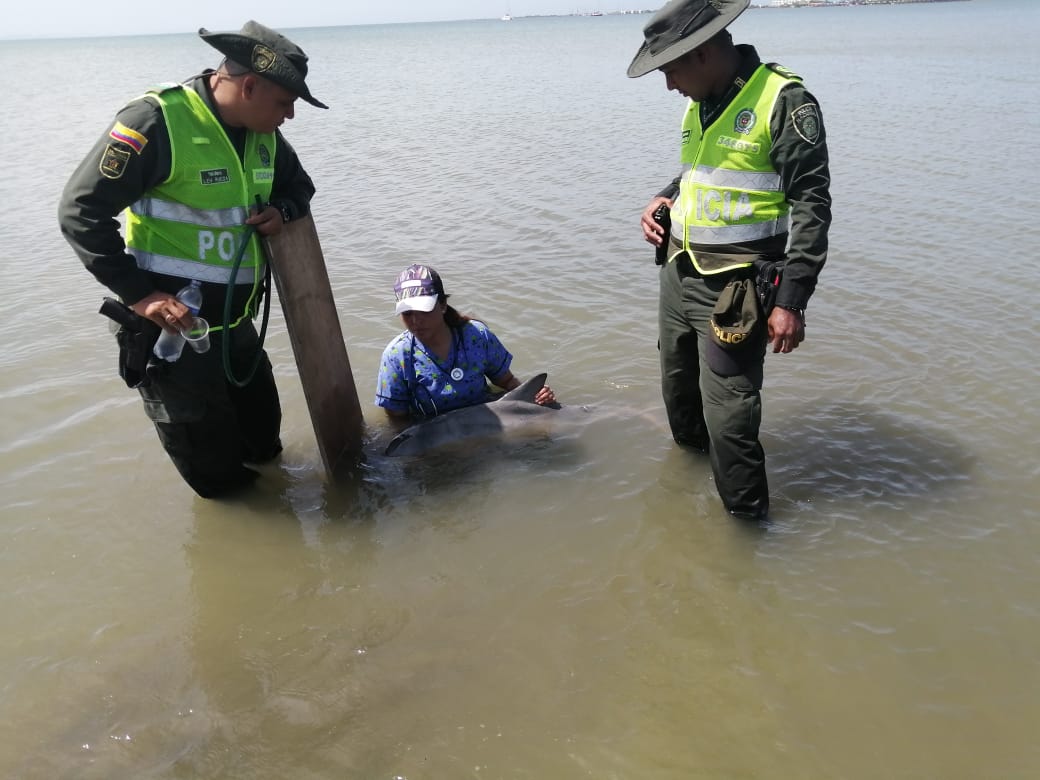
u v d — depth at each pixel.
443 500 4.24
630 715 2.86
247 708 2.94
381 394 4.83
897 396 4.98
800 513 3.97
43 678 3.09
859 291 6.57
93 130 17.06
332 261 7.98
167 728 2.86
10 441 4.73
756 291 3.63
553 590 3.54
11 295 7.09
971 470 4.22
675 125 15.30
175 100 3.50
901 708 2.87
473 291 7.00
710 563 3.66
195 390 3.89
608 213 9.30
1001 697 2.90
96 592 3.58
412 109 20.09
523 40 72.31
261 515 4.14
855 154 11.49
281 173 4.06
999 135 12.34
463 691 2.99
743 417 3.74
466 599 3.50
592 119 16.67
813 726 2.80
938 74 20.73
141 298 3.55
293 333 4.00
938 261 7.14
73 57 78.69
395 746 2.76
